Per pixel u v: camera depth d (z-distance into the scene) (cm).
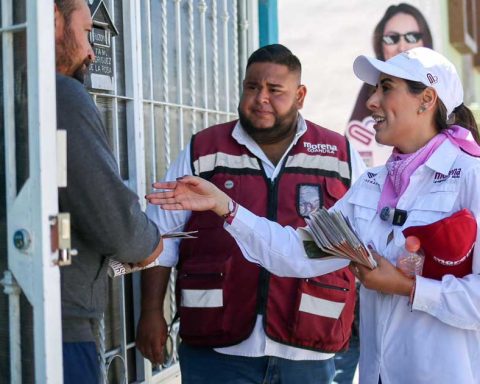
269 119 299
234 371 295
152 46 369
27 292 183
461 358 212
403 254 214
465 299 207
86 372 219
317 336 292
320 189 303
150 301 308
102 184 208
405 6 733
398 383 220
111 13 336
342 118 738
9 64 193
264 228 251
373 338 229
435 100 224
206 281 293
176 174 310
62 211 211
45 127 178
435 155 220
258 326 291
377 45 731
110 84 330
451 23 811
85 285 219
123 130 347
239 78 452
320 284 292
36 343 181
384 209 226
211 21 420
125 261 225
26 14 181
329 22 738
